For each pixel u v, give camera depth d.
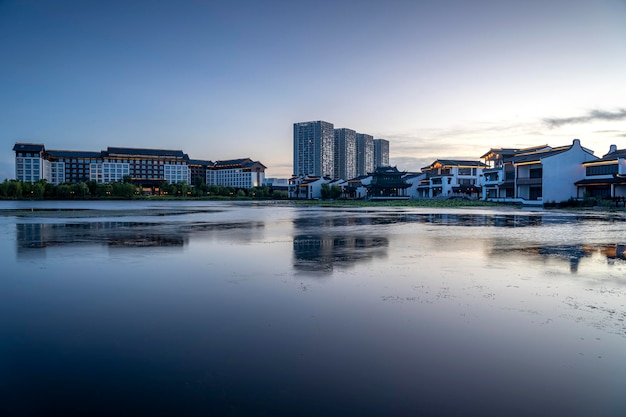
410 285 10.73
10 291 10.20
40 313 8.46
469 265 13.53
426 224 30.34
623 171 57.16
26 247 17.81
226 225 29.41
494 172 85.81
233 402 4.99
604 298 9.51
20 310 8.66
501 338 7.03
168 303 9.12
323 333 7.24
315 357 6.25
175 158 173.75
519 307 8.80
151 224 30.22
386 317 8.11
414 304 9.00
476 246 18.09
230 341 6.89
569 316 8.20
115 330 7.43
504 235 22.64
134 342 6.86
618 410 4.87
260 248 17.50
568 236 22.11
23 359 6.23
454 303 9.09
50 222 32.16
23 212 47.78
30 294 9.92
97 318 8.12
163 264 13.77
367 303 9.07
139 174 168.50
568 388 5.37
